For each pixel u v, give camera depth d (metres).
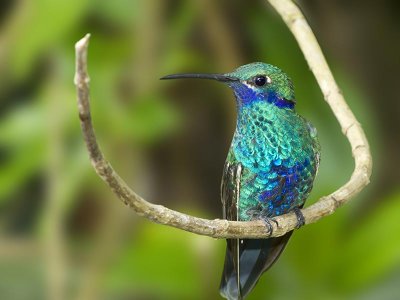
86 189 9.92
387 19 13.93
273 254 8.50
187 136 12.48
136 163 9.55
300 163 8.55
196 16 10.55
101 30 9.71
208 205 13.00
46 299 9.30
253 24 10.73
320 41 12.30
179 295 9.41
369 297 9.48
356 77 13.47
